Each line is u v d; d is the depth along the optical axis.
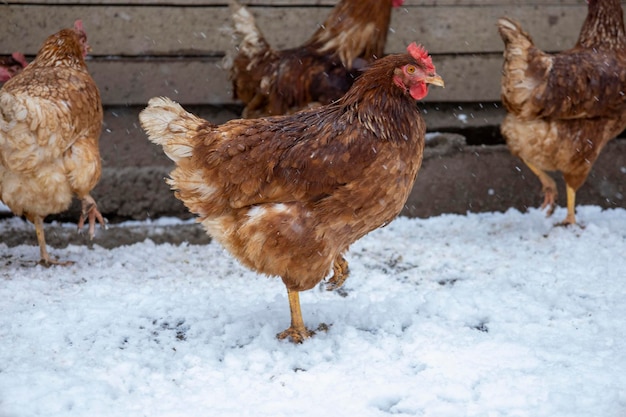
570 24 2.55
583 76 2.20
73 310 1.87
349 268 2.12
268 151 1.69
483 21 2.51
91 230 2.10
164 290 1.99
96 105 2.09
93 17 2.39
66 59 2.12
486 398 1.57
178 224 2.32
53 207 2.05
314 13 2.47
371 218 1.71
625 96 2.23
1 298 1.93
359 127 1.67
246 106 2.32
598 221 2.37
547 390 1.58
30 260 2.15
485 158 2.47
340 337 1.77
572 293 1.96
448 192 2.46
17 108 1.89
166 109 1.73
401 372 1.65
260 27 2.46
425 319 1.84
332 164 1.66
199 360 1.69
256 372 1.66
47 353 1.71
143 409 1.55
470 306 1.89
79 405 1.55
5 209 2.34
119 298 1.95
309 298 1.96
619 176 2.52
